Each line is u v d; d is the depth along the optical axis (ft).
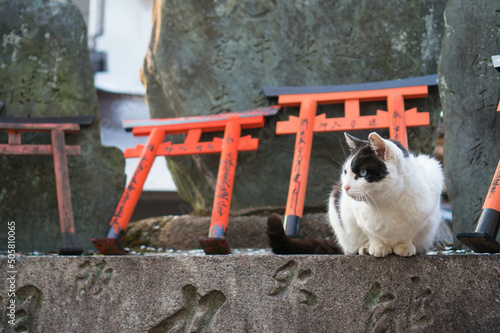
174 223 14.57
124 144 31.48
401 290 7.34
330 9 13.89
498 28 10.41
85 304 8.11
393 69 13.47
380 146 6.72
